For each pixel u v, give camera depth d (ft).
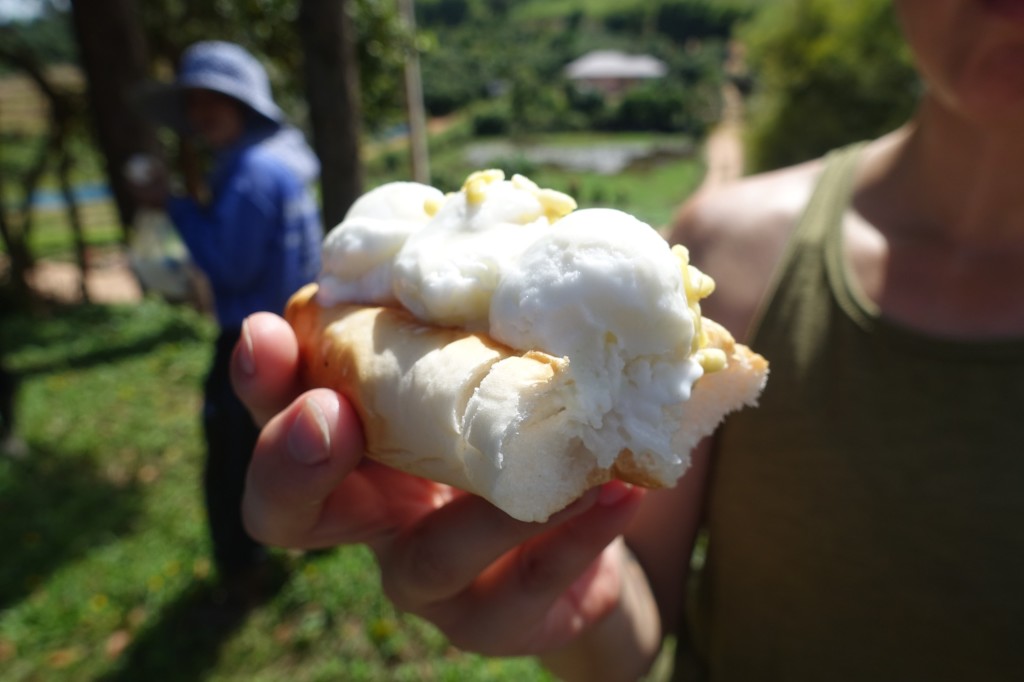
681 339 0.47
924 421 0.70
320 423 0.51
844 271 0.79
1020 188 0.72
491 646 0.64
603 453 0.47
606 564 0.78
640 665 0.83
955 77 0.69
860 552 0.72
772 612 0.79
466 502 0.54
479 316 0.51
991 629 0.66
